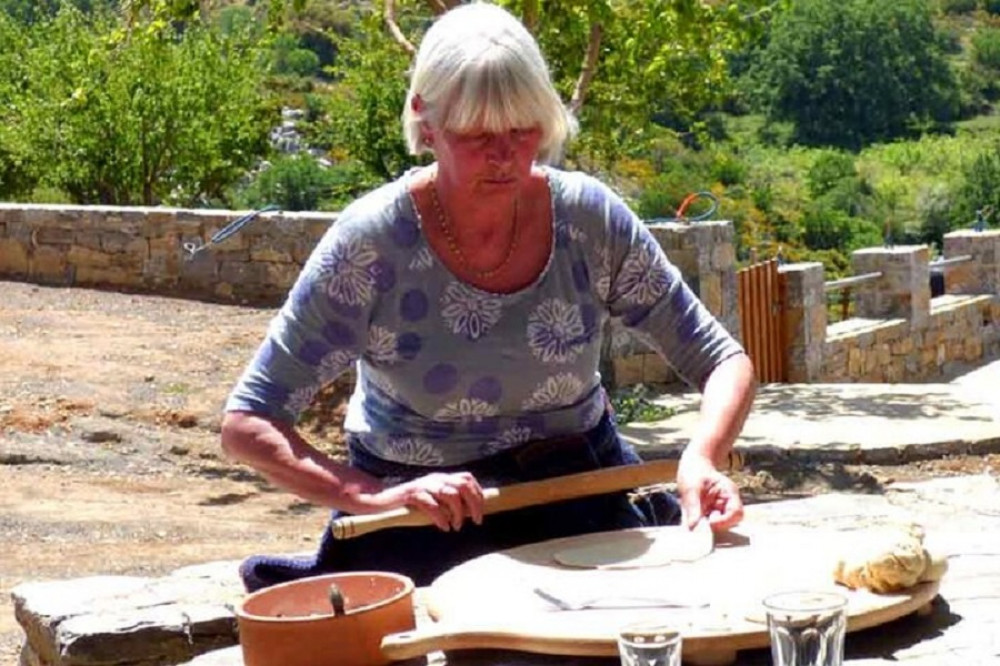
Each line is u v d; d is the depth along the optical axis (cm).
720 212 3706
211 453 1545
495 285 443
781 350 1905
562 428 462
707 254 1758
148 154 3058
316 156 3522
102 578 585
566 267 448
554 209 447
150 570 1185
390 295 441
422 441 455
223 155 3188
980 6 10050
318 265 441
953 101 7944
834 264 3672
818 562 411
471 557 455
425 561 457
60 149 3052
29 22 3381
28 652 568
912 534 411
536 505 456
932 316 2289
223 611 532
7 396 1658
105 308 2083
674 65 1919
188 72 3080
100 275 2231
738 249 3603
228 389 1706
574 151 2141
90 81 2988
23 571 1183
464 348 445
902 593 389
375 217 439
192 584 573
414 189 440
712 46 1817
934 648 380
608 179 2323
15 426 1580
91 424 1594
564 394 457
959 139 6869
